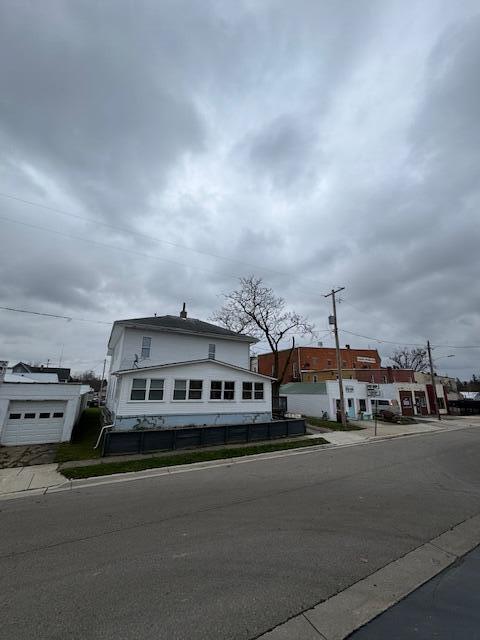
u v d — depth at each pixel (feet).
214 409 61.21
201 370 61.05
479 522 19.24
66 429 51.39
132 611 11.33
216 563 14.56
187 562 14.70
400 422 89.30
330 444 52.70
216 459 40.45
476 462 37.81
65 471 34.01
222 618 10.86
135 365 67.72
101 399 155.84
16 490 28.50
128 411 53.47
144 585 12.92
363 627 10.36
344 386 92.73
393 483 28.17
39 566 14.61
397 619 10.73
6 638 10.11
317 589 12.51
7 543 17.15
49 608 11.59
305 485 27.89
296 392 100.07
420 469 33.99
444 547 16.06
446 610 11.21
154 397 56.08
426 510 21.21
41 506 23.77
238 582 13.03
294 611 11.19
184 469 36.09
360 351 176.24
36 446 47.24
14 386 49.24
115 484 30.04
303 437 58.29
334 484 28.02
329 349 166.91
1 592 12.65
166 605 11.62
